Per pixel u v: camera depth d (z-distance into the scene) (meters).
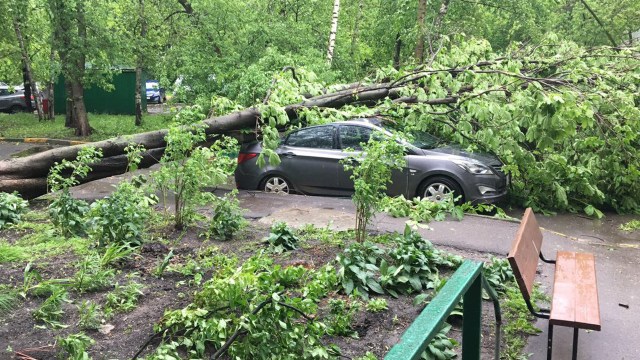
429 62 10.38
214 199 7.27
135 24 22.25
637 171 9.66
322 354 3.81
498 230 8.08
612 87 9.85
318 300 4.88
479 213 9.79
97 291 5.17
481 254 7.08
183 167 7.14
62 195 6.99
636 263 7.13
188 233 7.18
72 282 5.18
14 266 5.72
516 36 20.09
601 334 4.95
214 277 4.89
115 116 29.97
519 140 9.32
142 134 9.44
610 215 10.28
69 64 20.64
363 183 6.44
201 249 6.53
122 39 20.81
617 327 5.11
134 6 21.69
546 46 11.36
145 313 4.72
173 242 6.77
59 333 4.33
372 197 6.48
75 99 21.70
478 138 9.26
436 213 7.28
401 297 5.39
